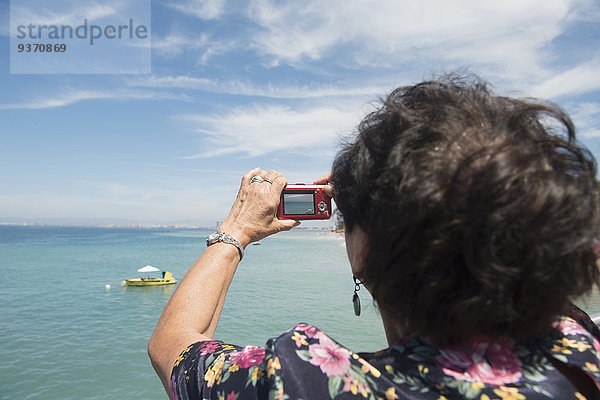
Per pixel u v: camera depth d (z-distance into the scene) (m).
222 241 1.13
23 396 14.65
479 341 0.69
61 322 24.83
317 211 1.18
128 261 60.06
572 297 0.67
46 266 54.00
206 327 1.01
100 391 15.06
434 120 0.71
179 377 0.83
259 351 0.77
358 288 0.87
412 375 0.67
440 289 0.64
